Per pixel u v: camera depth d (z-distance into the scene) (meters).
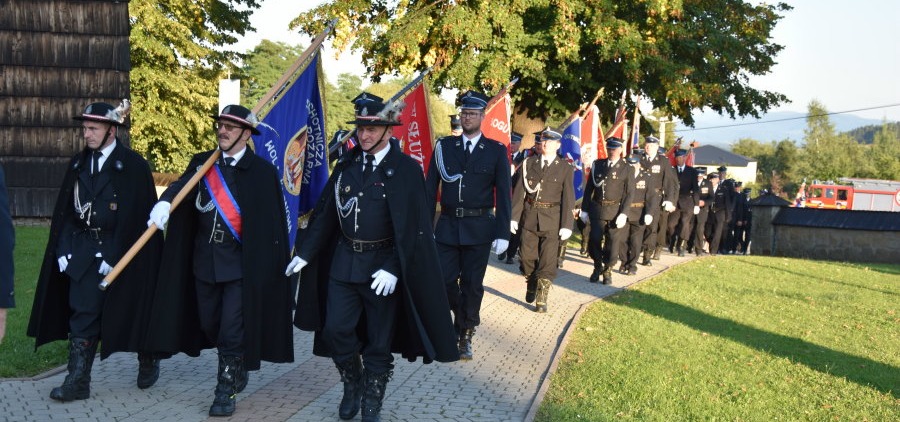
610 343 8.09
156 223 5.50
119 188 5.77
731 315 10.05
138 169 5.90
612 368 7.05
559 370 7.01
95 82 19.27
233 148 5.70
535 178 9.73
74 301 5.71
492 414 5.78
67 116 19.20
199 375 6.54
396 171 5.41
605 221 12.70
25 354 6.80
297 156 7.41
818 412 6.01
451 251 7.56
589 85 24.41
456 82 22.89
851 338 8.95
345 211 5.41
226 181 5.67
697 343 8.27
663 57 24.61
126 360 6.89
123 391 5.98
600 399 6.11
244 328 5.58
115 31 19.33
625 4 24.12
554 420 5.56
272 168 5.87
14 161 19.02
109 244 5.74
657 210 14.28
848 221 21.84
